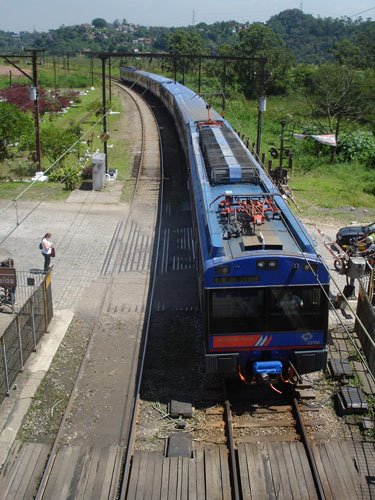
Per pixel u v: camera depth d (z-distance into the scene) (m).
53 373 12.51
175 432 10.55
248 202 12.84
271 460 9.73
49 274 14.36
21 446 10.19
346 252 18.34
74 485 9.26
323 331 11.06
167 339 13.89
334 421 10.88
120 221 22.66
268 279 10.69
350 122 46.69
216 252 10.84
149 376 12.38
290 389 11.70
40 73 86.38
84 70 104.06
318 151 36.03
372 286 15.23
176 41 84.44
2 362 11.29
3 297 15.43
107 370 12.64
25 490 9.19
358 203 25.48
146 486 9.20
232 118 48.84
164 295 16.23
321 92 50.31
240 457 9.78
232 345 11.01
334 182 29.58
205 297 10.77
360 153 34.25
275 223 12.42
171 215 23.48
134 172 30.00
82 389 11.95
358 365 12.61
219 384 11.88
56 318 14.77
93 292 16.44
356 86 48.59
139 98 59.94
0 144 32.69
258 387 11.89
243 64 69.06
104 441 10.41
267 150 36.75
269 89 69.81
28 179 28.30
